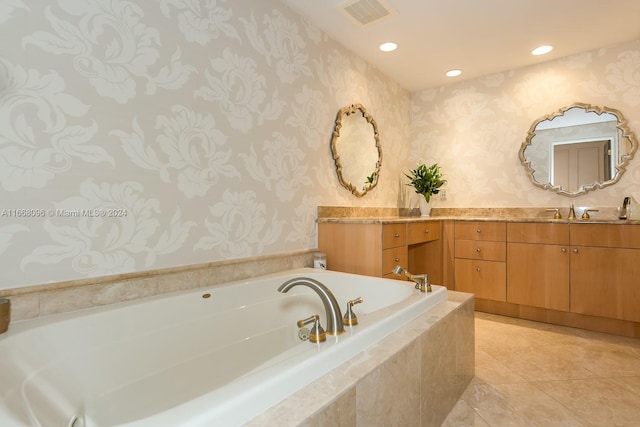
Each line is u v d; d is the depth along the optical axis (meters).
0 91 1.13
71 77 1.28
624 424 1.42
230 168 1.84
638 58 2.62
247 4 1.93
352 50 2.79
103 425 1.06
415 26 2.44
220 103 1.79
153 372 1.34
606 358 2.05
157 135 1.53
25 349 1.03
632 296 2.27
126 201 1.43
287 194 2.18
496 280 2.79
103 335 1.24
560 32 2.53
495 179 3.26
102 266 1.36
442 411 1.41
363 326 1.14
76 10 1.29
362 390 0.91
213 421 0.67
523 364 1.97
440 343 1.38
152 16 1.51
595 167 2.78
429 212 3.44
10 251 1.15
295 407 0.77
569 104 2.89
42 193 1.22
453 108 3.49
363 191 2.90
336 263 2.34
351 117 2.78
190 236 1.66
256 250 1.98
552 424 1.42
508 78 3.19
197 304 1.54
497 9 2.24
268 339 1.74
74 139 1.29
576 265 2.46
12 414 0.70
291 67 2.21
